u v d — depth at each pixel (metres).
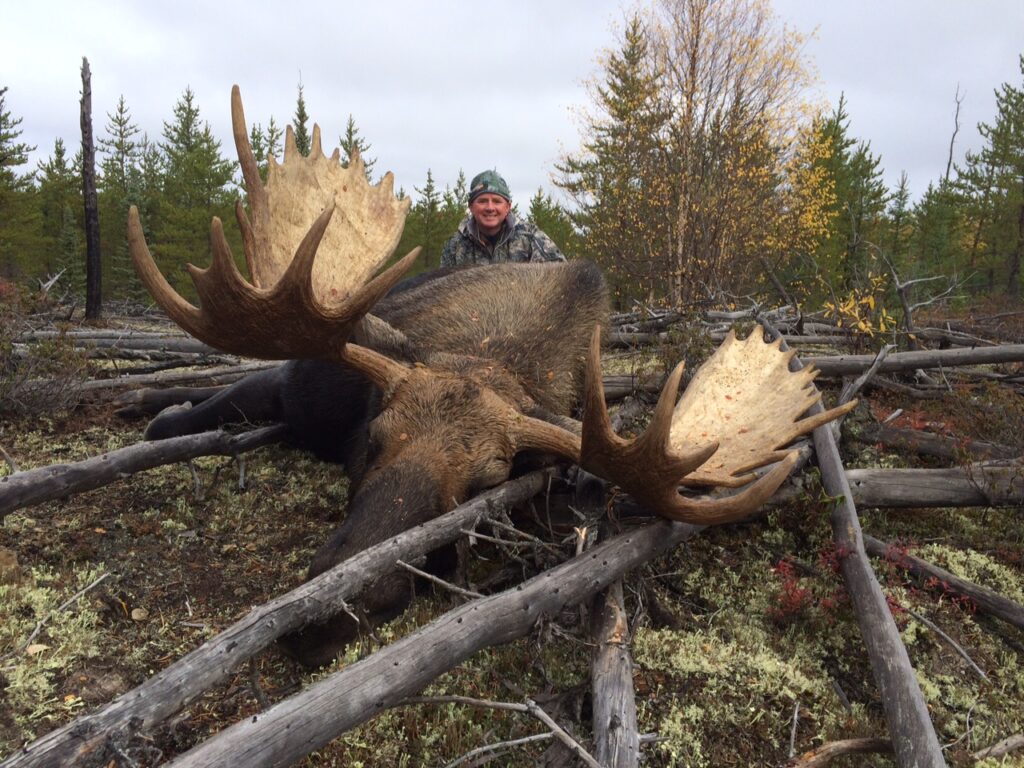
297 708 1.71
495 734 2.37
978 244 41.41
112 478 3.50
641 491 2.70
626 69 20.70
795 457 2.84
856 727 2.61
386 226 4.21
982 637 3.26
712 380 3.75
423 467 2.80
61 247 44.31
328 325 2.96
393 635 2.75
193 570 3.27
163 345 7.25
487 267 4.75
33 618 2.73
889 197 33.00
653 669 2.79
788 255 17.61
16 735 2.21
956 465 4.34
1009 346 5.38
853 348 6.42
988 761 2.53
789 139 19.50
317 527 3.74
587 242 20.86
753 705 2.68
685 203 18.17
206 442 3.94
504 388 3.30
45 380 5.11
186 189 42.56
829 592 3.32
